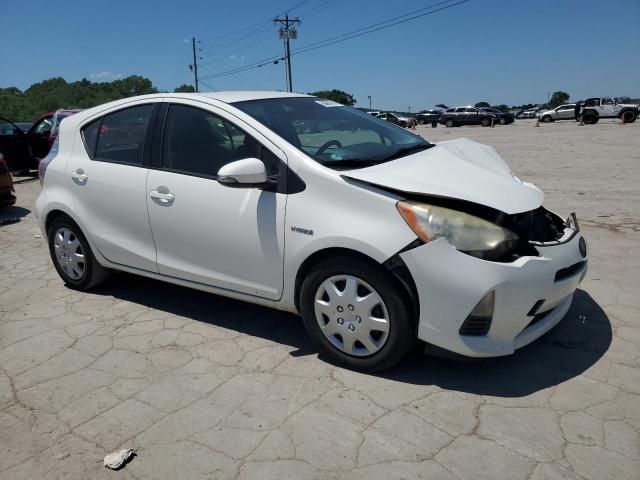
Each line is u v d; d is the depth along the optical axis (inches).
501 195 116.1
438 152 141.2
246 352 135.3
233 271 136.3
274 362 129.6
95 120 168.2
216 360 131.9
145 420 109.0
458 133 1178.6
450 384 117.2
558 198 310.0
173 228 144.7
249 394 116.4
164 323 154.4
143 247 154.5
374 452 96.7
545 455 94.0
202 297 172.9
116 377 125.8
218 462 96.0
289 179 124.1
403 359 128.2
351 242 113.7
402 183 114.1
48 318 161.0
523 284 107.7
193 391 118.5
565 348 130.4
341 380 120.2
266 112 140.2
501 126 1557.6
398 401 111.5
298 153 124.7
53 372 129.5
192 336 145.4
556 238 122.0
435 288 108.3
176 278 150.0
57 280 195.8
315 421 106.0
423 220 109.3
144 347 140.1
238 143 134.5
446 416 106.0
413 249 108.7
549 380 117.2
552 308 120.3
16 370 131.2
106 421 109.3
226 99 143.7
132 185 152.5
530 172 424.2
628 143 650.8
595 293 162.4
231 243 133.8
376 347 118.1
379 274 112.9
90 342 144.1
